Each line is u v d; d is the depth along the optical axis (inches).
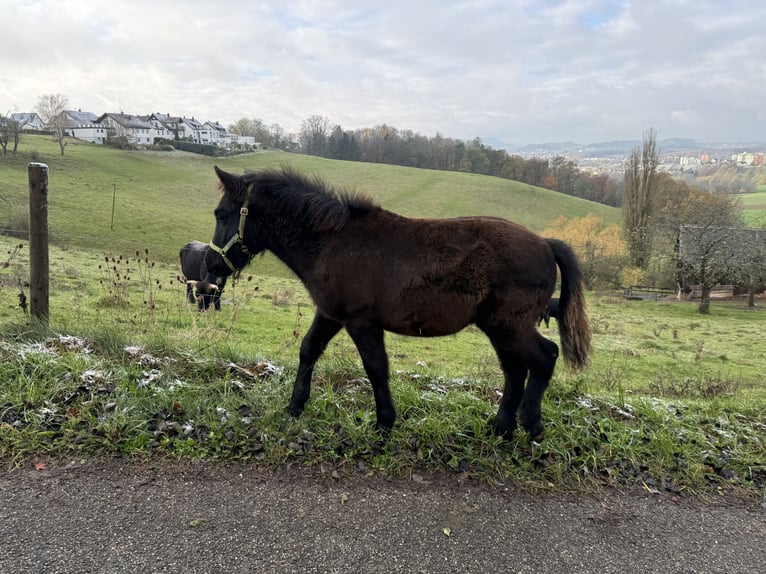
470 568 95.3
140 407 141.1
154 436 130.3
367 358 137.9
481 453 137.9
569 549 103.4
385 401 140.7
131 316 303.1
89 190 1638.8
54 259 707.4
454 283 131.1
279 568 91.0
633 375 414.0
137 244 1165.7
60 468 115.7
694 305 1218.0
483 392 188.5
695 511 120.8
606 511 118.3
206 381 169.8
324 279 136.1
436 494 119.1
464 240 133.6
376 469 127.3
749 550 107.1
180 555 92.1
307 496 113.5
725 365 518.9
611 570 98.0
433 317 134.3
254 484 116.3
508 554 100.3
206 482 115.4
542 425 147.4
